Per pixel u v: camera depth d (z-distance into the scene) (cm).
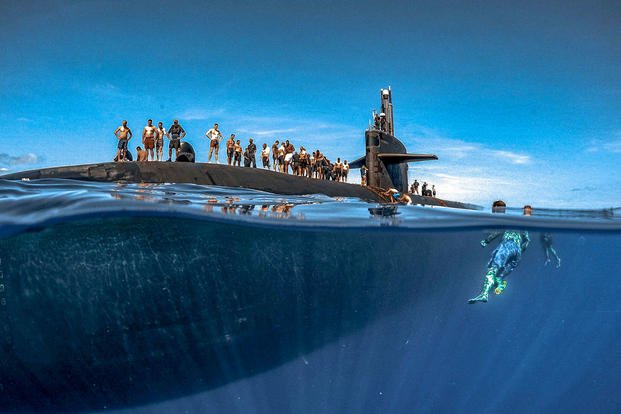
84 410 456
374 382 513
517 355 656
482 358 625
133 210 436
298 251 590
